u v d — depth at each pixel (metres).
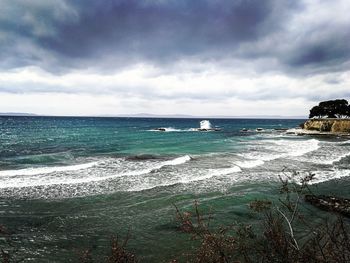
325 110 75.75
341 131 57.12
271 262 3.66
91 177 15.87
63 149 27.59
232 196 12.95
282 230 3.84
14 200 11.80
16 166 18.64
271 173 17.88
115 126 84.25
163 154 25.25
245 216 10.31
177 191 13.70
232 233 8.44
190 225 4.11
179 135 50.16
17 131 53.09
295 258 3.48
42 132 51.34
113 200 12.25
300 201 12.08
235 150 28.83
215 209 11.20
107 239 8.59
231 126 107.94
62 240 8.49
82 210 11.01
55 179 15.23
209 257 3.83
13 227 9.21
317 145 34.72
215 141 39.41
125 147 30.00
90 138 40.06
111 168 18.58
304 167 20.14
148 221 10.02
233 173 17.77
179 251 7.82
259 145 34.28
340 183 15.69
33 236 8.67
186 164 20.48
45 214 10.46
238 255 4.14
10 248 7.86
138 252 7.78
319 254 3.65
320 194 13.44
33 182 14.48
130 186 14.38
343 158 24.55
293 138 47.00
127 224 9.76
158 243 8.33
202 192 13.61
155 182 15.23
